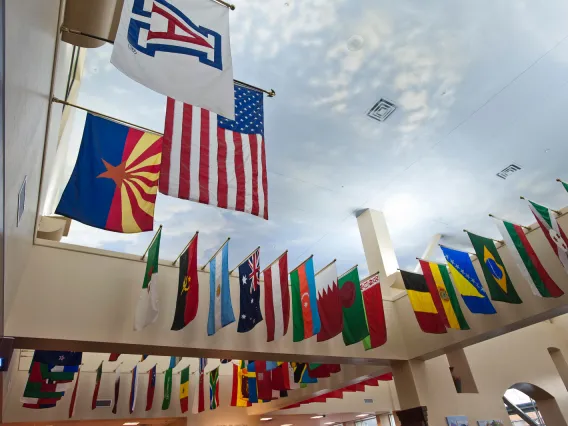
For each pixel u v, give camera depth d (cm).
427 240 1332
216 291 538
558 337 1225
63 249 528
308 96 801
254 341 644
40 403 740
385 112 853
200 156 370
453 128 912
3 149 141
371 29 695
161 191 338
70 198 377
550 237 557
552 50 759
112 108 766
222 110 301
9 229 252
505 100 855
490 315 722
